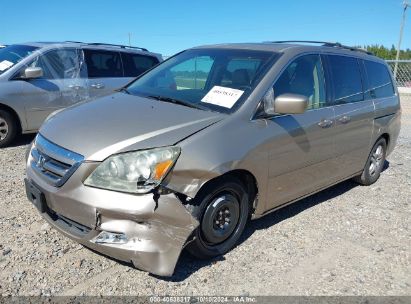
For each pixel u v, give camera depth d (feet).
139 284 9.68
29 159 11.28
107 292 9.32
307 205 15.30
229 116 10.82
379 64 18.04
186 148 9.52
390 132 18.12
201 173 9.57
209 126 10.30
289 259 11.25
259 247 11.76
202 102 11.68
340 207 15.30
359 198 16.43
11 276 9.65
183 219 9.28
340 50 15.42
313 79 13.51
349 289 10.09
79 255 10.70
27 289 9.24
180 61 14.61
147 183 9.01
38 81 22.54
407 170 21.17
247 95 11.42
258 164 11.03
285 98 11.03
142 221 9.09
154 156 9.19
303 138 12.50
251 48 13.56
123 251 9.14
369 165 17.58
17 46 24.34
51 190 9.81
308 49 13.66
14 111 21.76
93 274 9.94
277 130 11.57
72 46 24.34
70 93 23.71
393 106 18.19
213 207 10.28
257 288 9.85
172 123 10.26
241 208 11.23
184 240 9.37
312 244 12.19
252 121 11.09
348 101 15.06
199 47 15.25
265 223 13.38
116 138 9.60
